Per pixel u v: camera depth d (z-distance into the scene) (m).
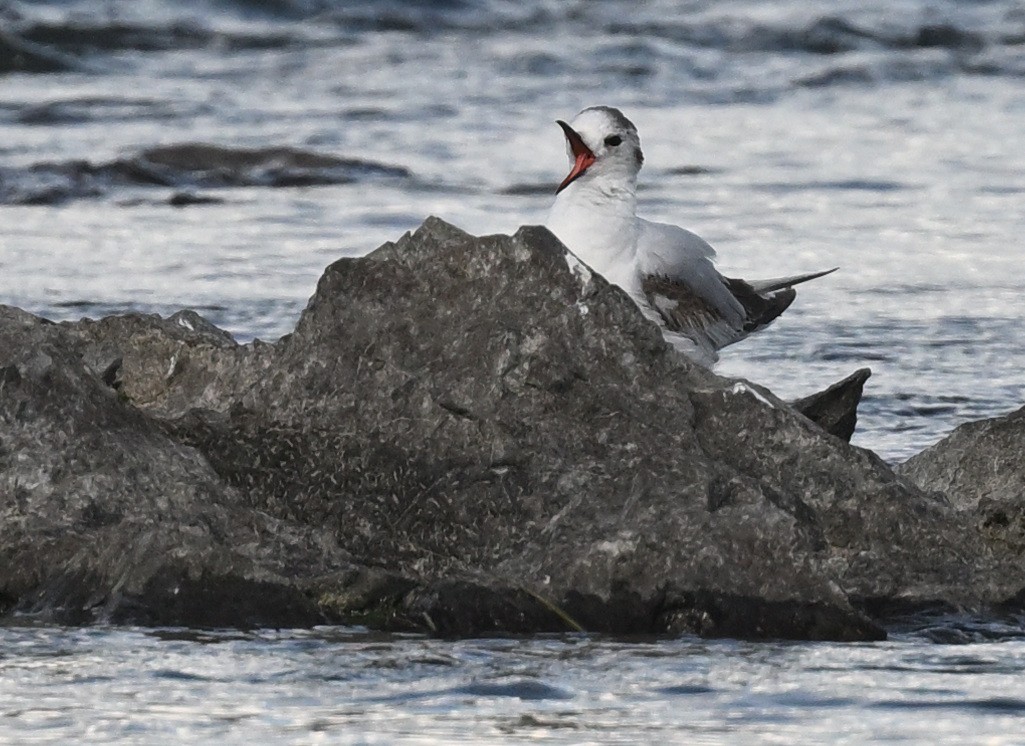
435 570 11.20
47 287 22.25
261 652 10.00
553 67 46.81
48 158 32.47
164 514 11.11
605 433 11.33
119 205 28.86
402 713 9.02
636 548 10.62
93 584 10.73
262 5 52.28
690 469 11.01
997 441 12.80
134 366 12.83
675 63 47.94
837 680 9.62
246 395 11.88
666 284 15.26
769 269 24.36
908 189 31.27
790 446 11.73
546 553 10.84
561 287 11.87
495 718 8.95
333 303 12.00
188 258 24.48
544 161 33.97
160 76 44.72
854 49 51.09
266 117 38.56
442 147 35.50
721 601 10.54
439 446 11.41
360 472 11.52
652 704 9.20
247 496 11.69
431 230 12.38
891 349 19.69
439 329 11.85
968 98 43.62
